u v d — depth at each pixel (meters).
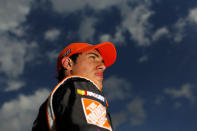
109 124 1.36
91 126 1.25
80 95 1.35
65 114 1.29
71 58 1.86
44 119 1.44
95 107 1.34
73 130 1.24
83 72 1.76
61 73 1.89
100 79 1.78
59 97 1.39
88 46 1.96
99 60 1.87
